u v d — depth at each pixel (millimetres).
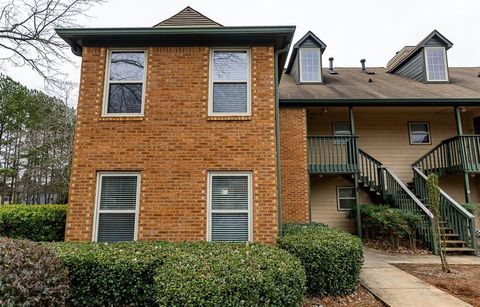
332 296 4871
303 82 12602
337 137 10383
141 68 6957
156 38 6844
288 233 6383
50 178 18875
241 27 6586
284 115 10430
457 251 8250
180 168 6453
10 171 20328
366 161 11055
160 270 3672
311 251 4898
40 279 3297
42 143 18391
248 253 4215
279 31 6660
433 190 6727
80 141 6516
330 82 12953
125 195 6441
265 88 6770
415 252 8312
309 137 10406
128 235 6277
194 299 3051
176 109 6660
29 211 7172
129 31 6605
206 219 6281
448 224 9070
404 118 12219
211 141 6551
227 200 6438
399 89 11656
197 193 6371
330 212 11523
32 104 20938
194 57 6891
